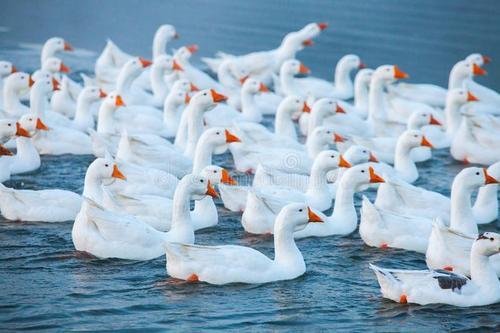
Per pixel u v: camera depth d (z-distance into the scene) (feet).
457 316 47.09
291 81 98.07
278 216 51.90
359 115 90.99
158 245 53.42
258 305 47.85
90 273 50.88
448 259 52.01
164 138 80.02
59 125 79.66
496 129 80.28
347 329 45.42
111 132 77.66
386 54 116.88
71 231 57.16
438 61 113.50
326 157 63.26
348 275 52.60
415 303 48.01
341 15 135.95
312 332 45.06
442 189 71.67
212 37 124.57
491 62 113.70
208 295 48.62
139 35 124.47
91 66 108.37
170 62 94.17
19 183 67.21
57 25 126.41
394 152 77.30
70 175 69.77
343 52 119.14
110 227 52.49
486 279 48.83
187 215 55.26
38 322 44.78
